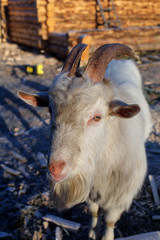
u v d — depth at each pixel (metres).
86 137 0.91
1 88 3.31
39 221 1.38
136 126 1.14
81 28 5.33
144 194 1.53
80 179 0.94
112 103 0.98
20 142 2.14
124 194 1.14
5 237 1.30
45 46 4.91
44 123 2.43
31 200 1.52
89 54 4.25
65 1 5.04
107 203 1.15
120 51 0.99
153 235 1.22
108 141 1.04
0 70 4.05
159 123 2.22
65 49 4.24
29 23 5.30
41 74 3.79
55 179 0.85
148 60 4.30
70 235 1.31
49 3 4.64
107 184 1.10
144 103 1.37
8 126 2.42
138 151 1.13
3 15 6.43
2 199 1.56
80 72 0.93
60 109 0.88
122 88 1.21
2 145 2.12
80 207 1.46
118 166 1.08
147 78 3.48
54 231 1.33
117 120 1.07
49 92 0.94
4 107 2.81
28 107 2.78
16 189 1.63
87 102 0.88
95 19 5.41
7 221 1.42
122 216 1.39
